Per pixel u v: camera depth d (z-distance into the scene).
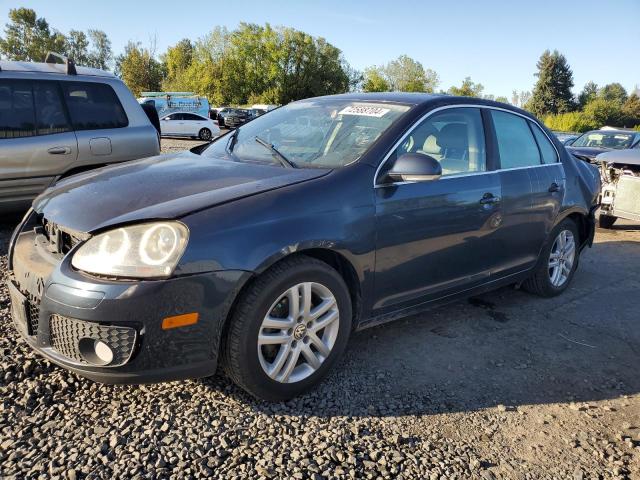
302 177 2.75
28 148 5.29
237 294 2.34
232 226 2.33
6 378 2.68
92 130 5.74
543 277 4.32
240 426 2.46
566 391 3.01
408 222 2.98
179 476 2.11
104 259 2.21
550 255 4.35
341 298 2.74
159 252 2.20
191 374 2.33
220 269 2.27
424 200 3.06
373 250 2.84
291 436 2.41
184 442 2.32
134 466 2.15
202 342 2.30
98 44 87.56
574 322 4.03
